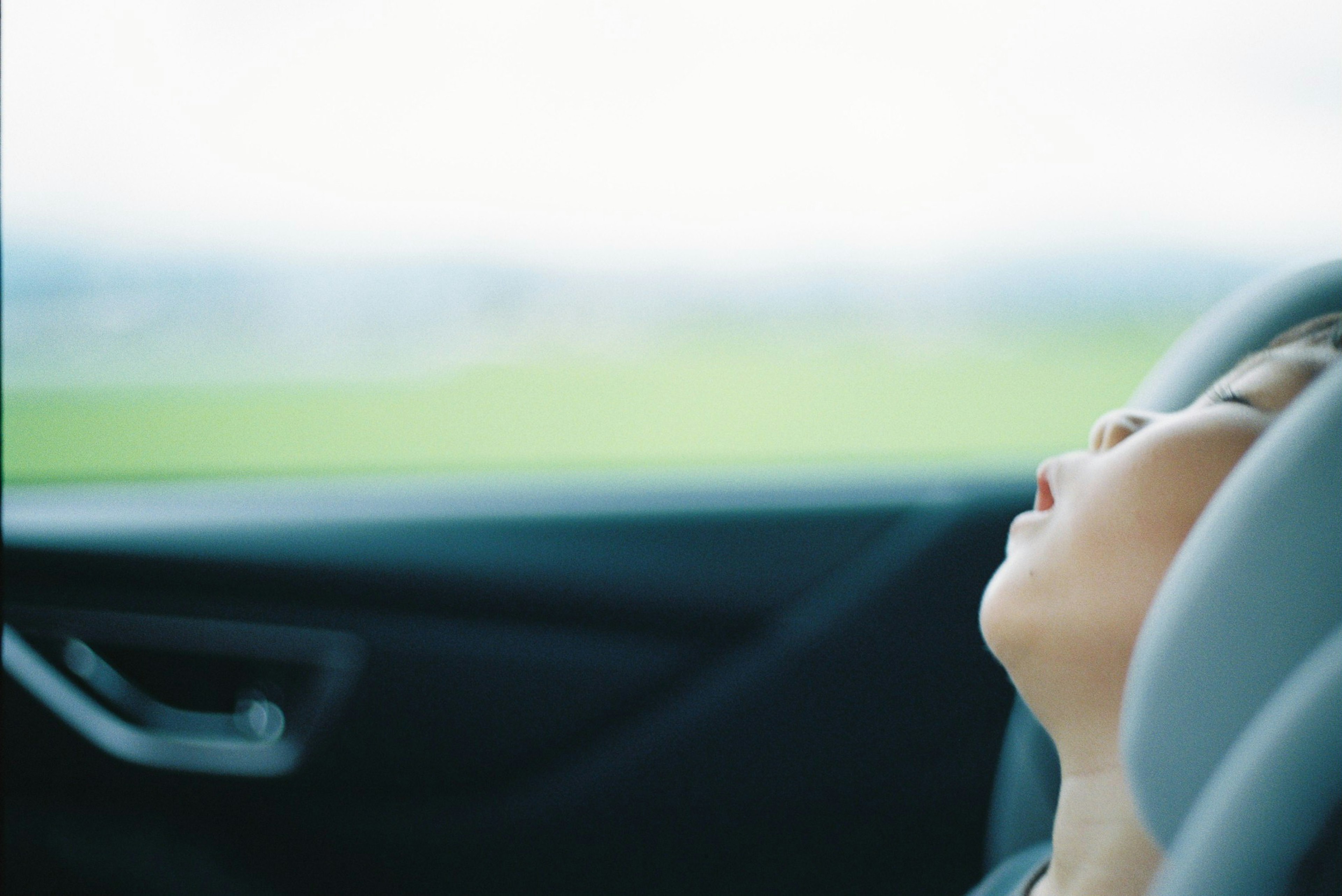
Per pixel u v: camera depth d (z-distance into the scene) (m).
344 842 1.59
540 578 1.61
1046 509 0.72
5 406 2.88
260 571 1.59
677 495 1.69
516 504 1.68
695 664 1.62
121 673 1.60
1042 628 0.65
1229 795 0.46
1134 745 0.55
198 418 3.56
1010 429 3.86
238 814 1.57
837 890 1.60
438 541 1.62
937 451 1.84
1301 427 0.52
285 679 1.59
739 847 1.61
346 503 1.69
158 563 1.59
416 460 2.13
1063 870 0.68
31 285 2.92
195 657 1.61
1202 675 0.52
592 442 4.29
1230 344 0.87
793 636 1.62
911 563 1.61
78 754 1.57
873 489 1.70
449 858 1.59
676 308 5.65
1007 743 1.02
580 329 5.00
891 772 1.61
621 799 1.60
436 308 4.77
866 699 1.61
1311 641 0.49
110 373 3.29
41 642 1.59
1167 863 0.54
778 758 1.61
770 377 5.88
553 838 1.61
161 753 1.57
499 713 1.60
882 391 5.18
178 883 1.55
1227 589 0.52
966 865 1.60
